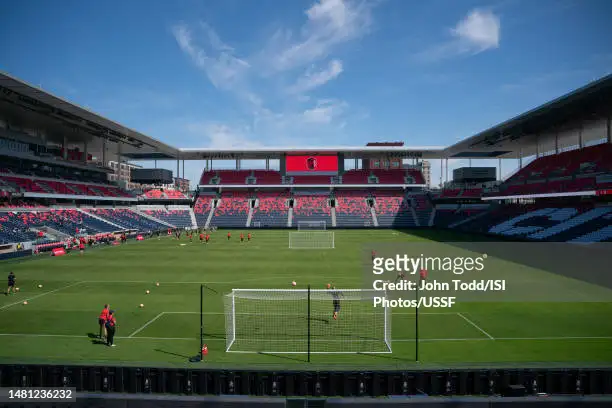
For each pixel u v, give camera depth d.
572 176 54.16
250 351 14.60
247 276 29.92
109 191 71.94
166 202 85.94
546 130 55.41
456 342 15.59
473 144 69.12
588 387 12.12
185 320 18.66
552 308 20.45
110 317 15.46
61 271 31.83
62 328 17.52
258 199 89.19
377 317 18.61
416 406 11.42
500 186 71.25
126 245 50.94
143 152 80.56
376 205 86.81
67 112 48.06
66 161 63.50
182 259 38.50
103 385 12.42
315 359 13.83
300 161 87.50
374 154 86.31
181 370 12.30
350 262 36.66
